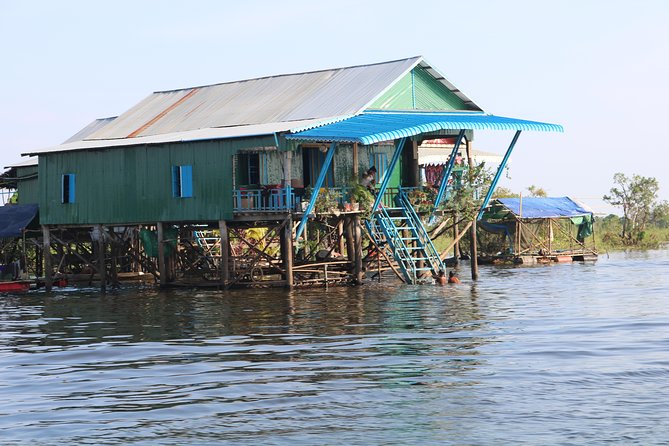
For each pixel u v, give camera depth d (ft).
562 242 272.72
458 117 182.19
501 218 255.91
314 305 145.89
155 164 183.83
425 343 106.73
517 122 181.37
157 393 84.23
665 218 359.46
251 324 126.62
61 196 197.47
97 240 195.42
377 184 188.75
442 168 198.29
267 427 72.54
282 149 164.04
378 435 70.08
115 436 71.56
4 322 138.62
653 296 151.84
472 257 191.01
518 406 76.59
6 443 70.59
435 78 191.01
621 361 92.32
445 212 187.93
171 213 181.88
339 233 192.54
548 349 100.22
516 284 179.42
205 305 151.12
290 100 193.88
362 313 134.51
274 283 172.55
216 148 174.91
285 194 170.91
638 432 69.31
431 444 67.97
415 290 166.81
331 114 180.04
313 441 69.10
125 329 126.41
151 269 197.57
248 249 179.83
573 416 73.36
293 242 173.68
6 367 100.01
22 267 201.87
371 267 189.88
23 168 234.58
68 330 127.65
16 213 202.80
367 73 191.72
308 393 82.43
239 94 208.74
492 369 90.43
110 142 198.70
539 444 67.41
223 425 73.36
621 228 359.46
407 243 185.47
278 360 98.48
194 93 220.64
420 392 81.87
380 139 156.76
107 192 190.90
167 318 136.15
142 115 217.36
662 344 101.60
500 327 117.91
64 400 82.79
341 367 93.45
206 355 103.04
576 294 157.69
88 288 197.47
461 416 74.28
